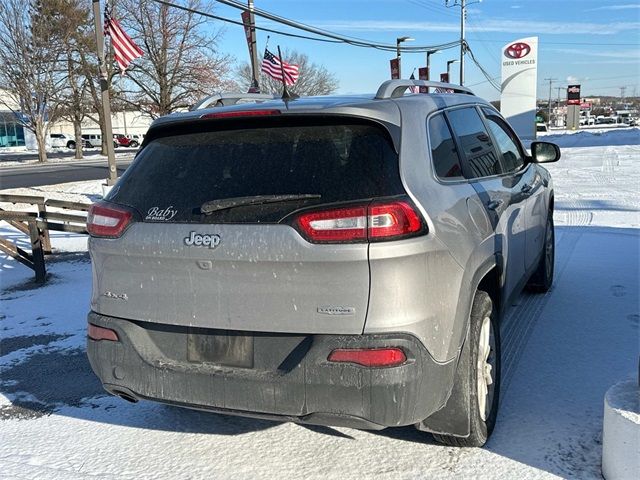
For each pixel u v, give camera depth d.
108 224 3.05
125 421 3.85
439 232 2.80
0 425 3.85
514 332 4.93
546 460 3.14
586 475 2.99
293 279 2.65
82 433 3.71
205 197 2.87
